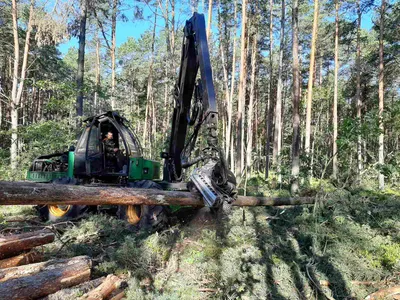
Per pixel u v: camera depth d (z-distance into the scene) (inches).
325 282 125.1
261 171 839.1
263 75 940.6
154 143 706.2
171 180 194.5
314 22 415.5
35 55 696.4
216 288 118.5
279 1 676.7
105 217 187.3
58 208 227.8
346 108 853.2
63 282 98.3
